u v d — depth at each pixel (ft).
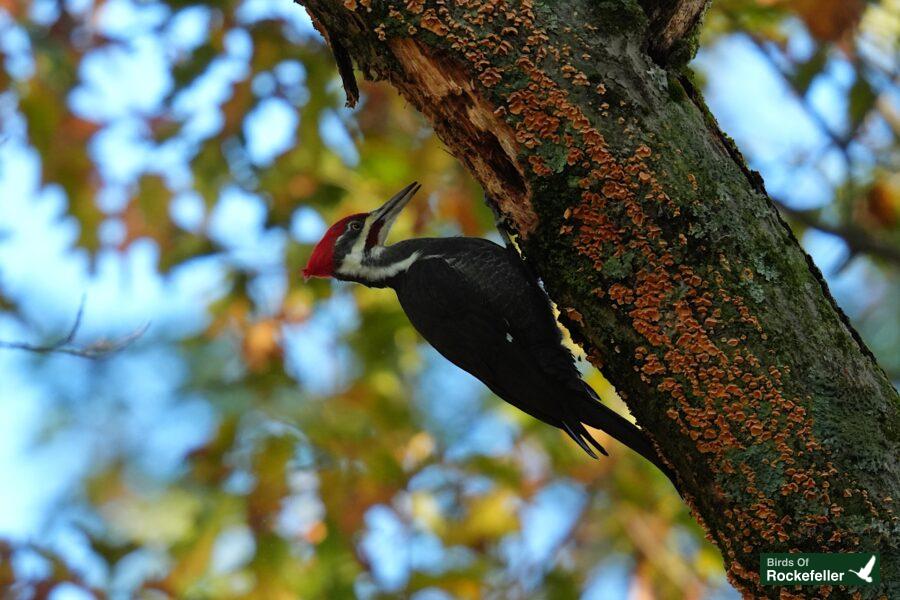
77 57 44.34
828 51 42.65
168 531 47.01
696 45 22.81
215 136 43.32
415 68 22.09
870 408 19.72
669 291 20.36
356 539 39.29
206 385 46.50
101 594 37.47
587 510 42.60
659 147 20.68
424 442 42.29
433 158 44.93
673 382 20.27
